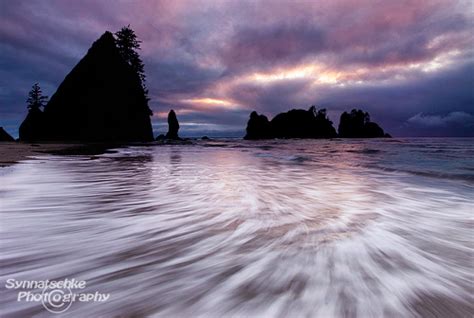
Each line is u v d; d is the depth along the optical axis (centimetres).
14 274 221
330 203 488
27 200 479
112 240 297
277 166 1120
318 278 217
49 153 1451
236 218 386
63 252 264
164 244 287
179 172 892
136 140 4366
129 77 4391
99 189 590
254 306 182
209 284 208
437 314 177
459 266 243
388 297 193
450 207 464
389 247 283
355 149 2402
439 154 1639
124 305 183
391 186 665
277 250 272
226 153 1945
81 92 3928
